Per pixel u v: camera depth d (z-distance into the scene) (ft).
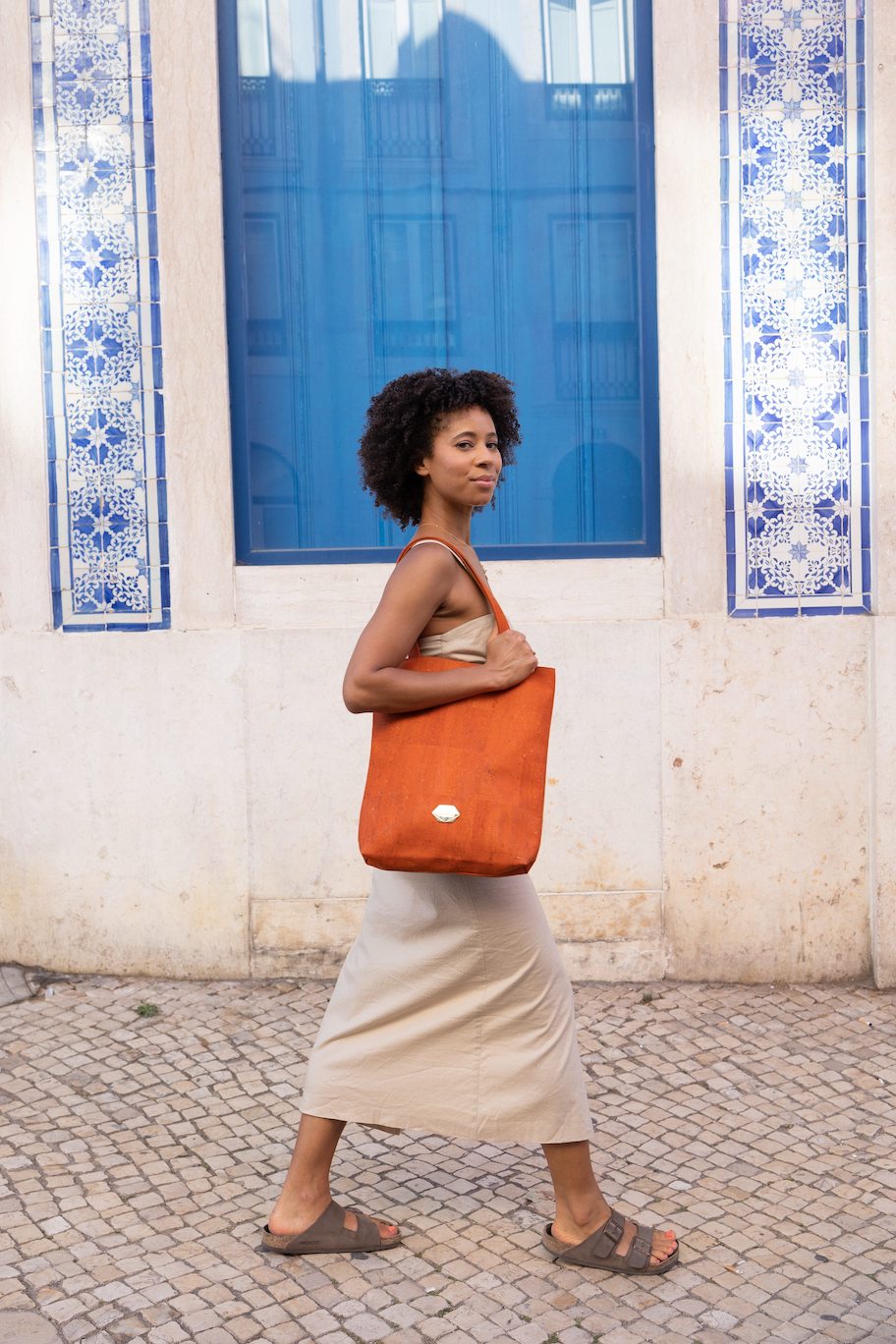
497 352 14.73
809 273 14.11
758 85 13.94
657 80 13.92
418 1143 11.10
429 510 8.85
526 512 14.82
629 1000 14.10
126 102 13.87
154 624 14.24
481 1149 11.00
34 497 14.17
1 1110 11.62
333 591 14.19
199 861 14.43
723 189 14.02
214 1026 13.41
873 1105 11.77
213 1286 9.00
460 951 8.75
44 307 14.06
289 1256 9.36
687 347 14.08
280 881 14.44
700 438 14.15
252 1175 10.54
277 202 14.48
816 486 14.23
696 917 14.53
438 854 8.09
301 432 14.69
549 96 14.47
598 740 14.30
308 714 14.28
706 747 14.34
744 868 14.47
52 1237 9.61
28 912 14.56
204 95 13.83
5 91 13.87
